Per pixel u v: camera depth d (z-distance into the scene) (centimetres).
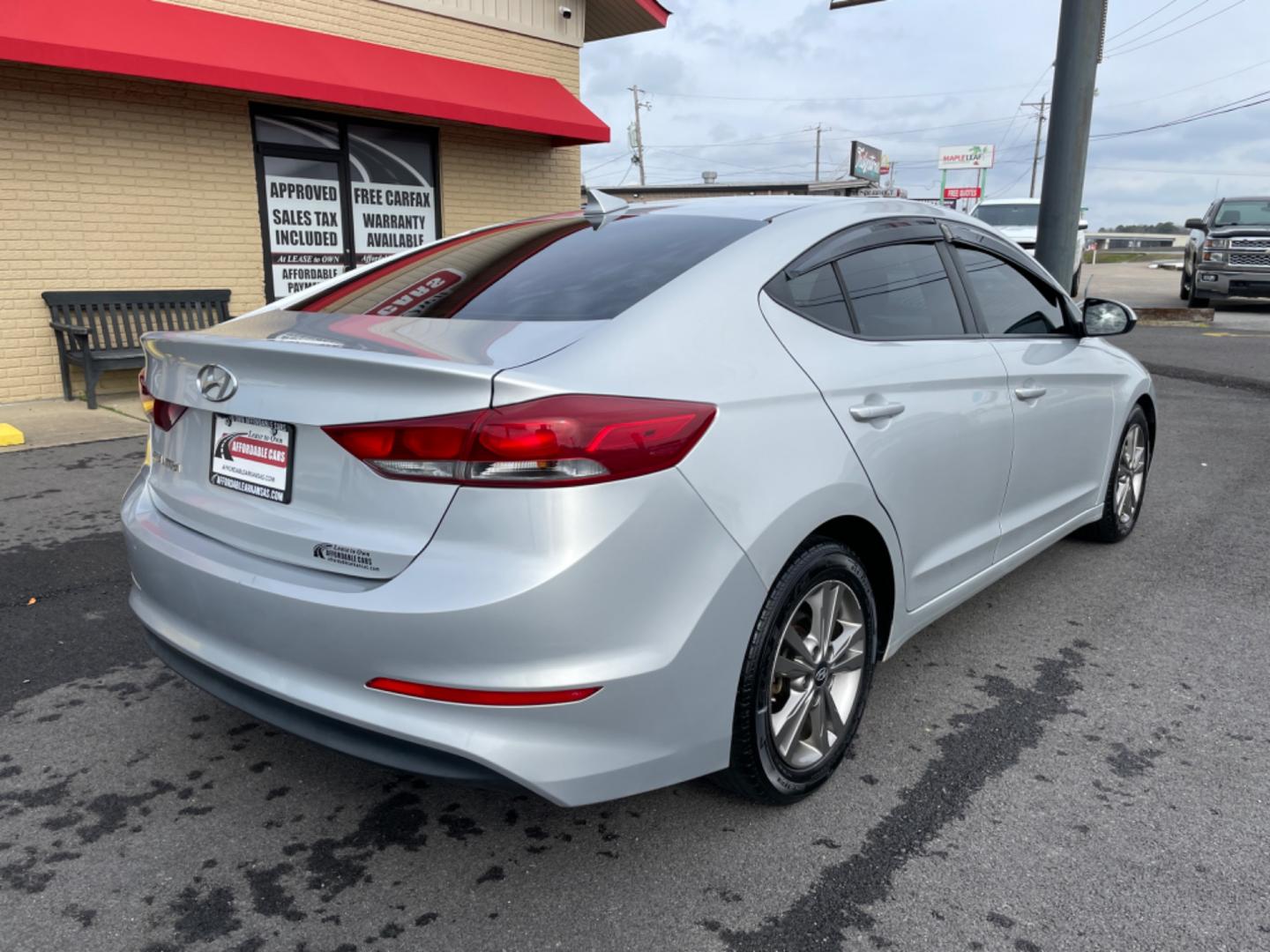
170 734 288
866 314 274
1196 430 746
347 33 968
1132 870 227
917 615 292
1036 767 272
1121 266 4078
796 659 241
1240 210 1772
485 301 244
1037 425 344
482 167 1144
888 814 250
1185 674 333
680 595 201
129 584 405
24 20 712
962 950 201
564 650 189
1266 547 468
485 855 232
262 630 209
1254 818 248
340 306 264
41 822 244
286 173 967
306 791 260
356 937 204
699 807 253
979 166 3984
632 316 218
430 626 187
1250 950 201
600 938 204
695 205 299
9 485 556
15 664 333
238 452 226
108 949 200
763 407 221
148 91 849
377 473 197
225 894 218
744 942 203
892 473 259
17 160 786
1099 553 459
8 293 798
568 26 1192
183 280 899
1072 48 838
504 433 184
